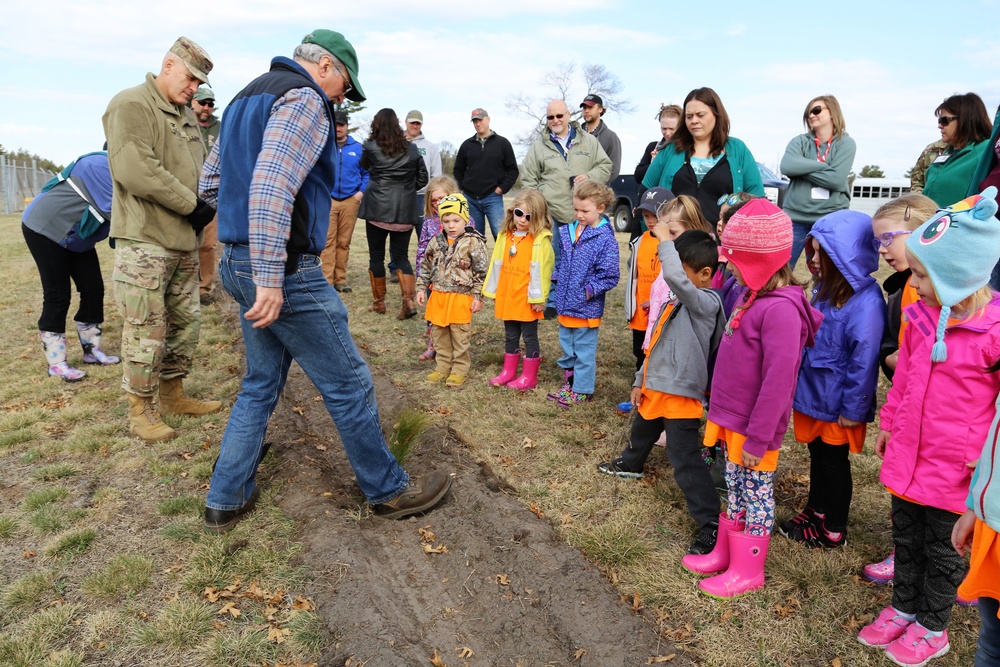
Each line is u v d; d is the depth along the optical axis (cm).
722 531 292
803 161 589
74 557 301
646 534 325
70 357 581
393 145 667
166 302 432
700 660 246
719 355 288
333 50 291
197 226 411
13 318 713
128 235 389
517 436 435
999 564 181
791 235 263
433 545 317
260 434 317
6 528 320
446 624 269
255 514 329
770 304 264
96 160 503
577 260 465
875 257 288
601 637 252
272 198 254
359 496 354
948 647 246
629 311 461
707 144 464
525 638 257
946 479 230
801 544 313
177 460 391
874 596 279
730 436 282
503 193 789
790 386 262
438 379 539
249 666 238
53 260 510
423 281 545
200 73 395
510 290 503
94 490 360
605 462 393
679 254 317
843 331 289
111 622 259
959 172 477
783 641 253
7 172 2366
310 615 261
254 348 306
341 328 297
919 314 242
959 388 227
